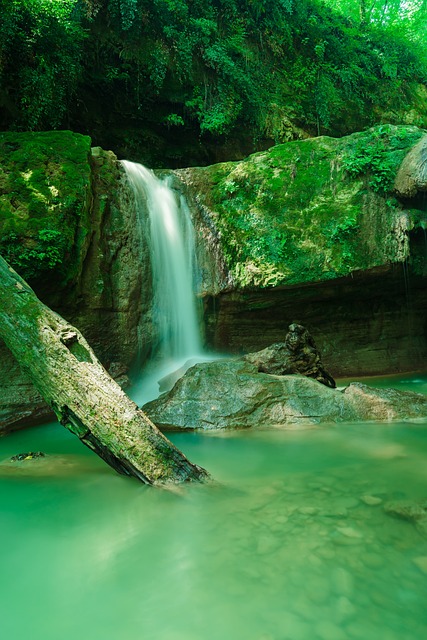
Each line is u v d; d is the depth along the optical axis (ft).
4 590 8.00
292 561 8.44
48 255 21.75
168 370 29.84
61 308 24.26
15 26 30.22
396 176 32.17
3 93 31.60
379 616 6.89
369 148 33.17
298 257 31.81
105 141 43.34
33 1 30.55
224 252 32.24
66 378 13.66
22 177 23.77
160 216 30.99
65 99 36.11
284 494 11.84
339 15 57.47
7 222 21.85
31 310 15.03
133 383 27.66
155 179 32.17
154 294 29.48
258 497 11.69
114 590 7.87
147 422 13.46
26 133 26.09
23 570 8.64
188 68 42.37
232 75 44.57
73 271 23.62
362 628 6.64
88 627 6.98
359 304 36.68
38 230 22.15
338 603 7.22
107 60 40.19
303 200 33.14
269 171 33.78
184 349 31.32
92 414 13.21
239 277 31.73
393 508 10.43
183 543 9.41
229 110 44.78
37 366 14.05
